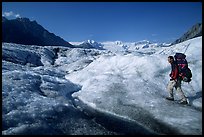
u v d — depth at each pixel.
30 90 11.80
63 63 29.42
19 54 26.83
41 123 8.77
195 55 16.64
